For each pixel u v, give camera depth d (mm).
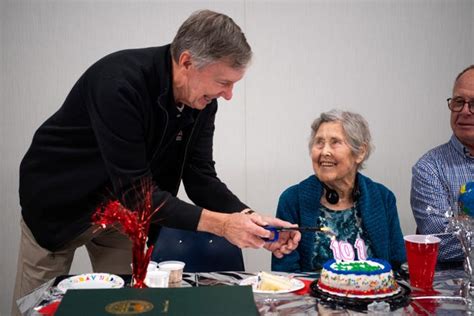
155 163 1839
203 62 1507
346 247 1935
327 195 2016
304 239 1949
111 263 2104
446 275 1579
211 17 1524
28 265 1943
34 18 2801
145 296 1089
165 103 1648
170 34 2869
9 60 2805
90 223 1790
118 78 1596
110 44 2850
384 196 2072
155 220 1557
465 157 2133
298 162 2967
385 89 2969
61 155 1802
